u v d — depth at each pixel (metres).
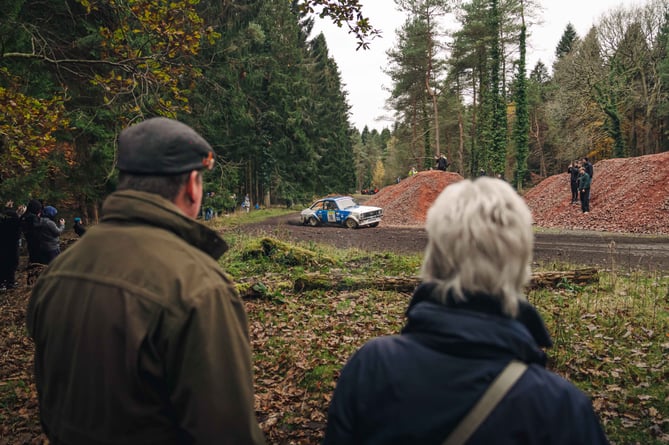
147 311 1.20
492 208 1.12
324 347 5.67
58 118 7.05
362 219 21.28
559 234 16.17
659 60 37.88
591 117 41.47
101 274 1.26
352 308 7.20
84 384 1.20
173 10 6.46
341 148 64.06
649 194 18.58
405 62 45.44
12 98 6.45
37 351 1.40
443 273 1.14
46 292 1.35
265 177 42.44
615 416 3.89
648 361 4.91
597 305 6.72
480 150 53.12
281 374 5.09
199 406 1.17
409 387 1.05
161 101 7.04
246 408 1.24
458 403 1.01
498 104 45.22
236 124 29.75
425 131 52.62
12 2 8.25
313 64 49.75
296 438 3.83
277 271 10.21
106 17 9.31
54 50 9.12
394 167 71.38
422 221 25.36
